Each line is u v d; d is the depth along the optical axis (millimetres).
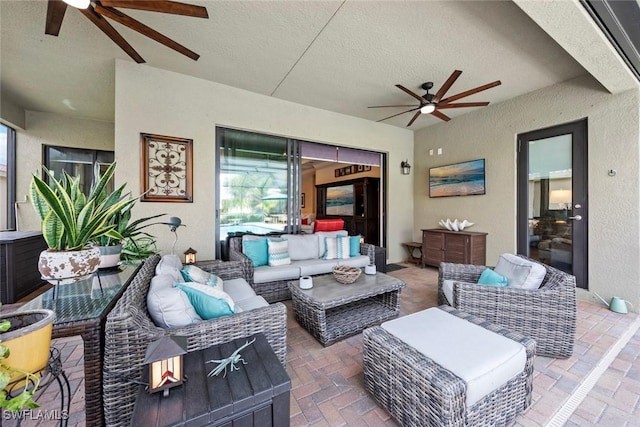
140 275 1670
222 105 3473
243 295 2184
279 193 4066
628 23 1899
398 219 5266
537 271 2066
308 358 1966
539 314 1942
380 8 2119
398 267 4812
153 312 1360
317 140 4270
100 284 1502
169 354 951
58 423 1353
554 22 1854
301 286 2445
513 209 3852
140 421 838
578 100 3176
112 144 4605
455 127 4664
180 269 2162
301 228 4320
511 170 3867
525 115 3686
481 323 1650
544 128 3523
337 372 1798
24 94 3576
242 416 951
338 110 4352
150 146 3059
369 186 6176
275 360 1182
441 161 4902
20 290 3090
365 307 2781
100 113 4230
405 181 5336
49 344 925
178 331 1239
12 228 3941
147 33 1883
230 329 1363
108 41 2537
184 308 1381
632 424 1351
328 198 7379
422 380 1193
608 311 2803
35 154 4117
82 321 1093
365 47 2637
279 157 4059
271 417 1006
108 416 1090
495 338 1445
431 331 1528
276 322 1516
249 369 1110
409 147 5402
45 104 3889
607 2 1707
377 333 1545
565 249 3328
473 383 1142
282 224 4102
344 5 2086
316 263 3477
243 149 3770
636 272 2781
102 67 2986
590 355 1961
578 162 3217
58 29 1808
